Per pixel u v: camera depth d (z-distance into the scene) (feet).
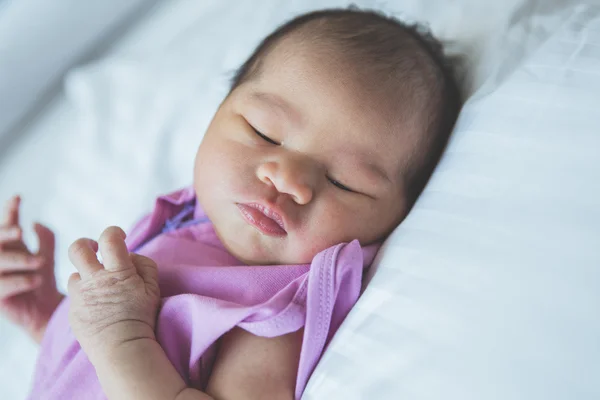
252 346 1.99
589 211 1.52
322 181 2.21
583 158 1.64
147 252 2.51
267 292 2.16
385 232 2.38
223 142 2.31
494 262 1.58
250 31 3.83
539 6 2.78
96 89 4.17
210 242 2.54
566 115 1.80
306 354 1.89
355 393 1.63
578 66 1.95
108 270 2.05
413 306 1.67
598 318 1.34
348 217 2.24
